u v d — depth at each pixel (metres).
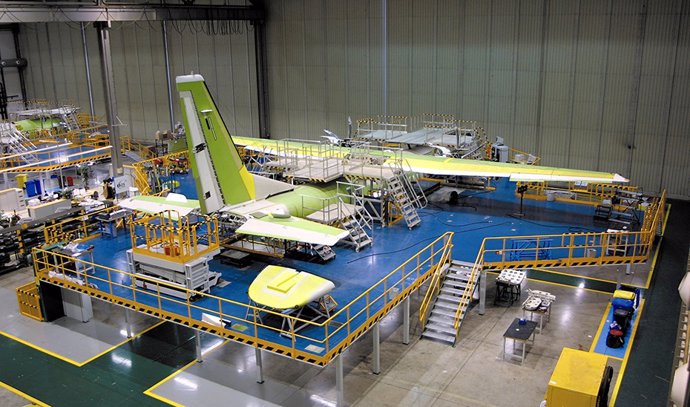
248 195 25.42
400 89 47.12
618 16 37.78
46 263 25.80
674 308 26.36
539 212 34.62
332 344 19.48
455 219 33.09
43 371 22.84
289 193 27.50
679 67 36.75
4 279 31.53
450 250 26.94
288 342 19.77
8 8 32.12
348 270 25.62
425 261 24.73
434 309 25.38
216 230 24.50
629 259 26.12
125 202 27.38
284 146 39.44
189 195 41.19
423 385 21.27
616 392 20.48
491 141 44.28
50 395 21.33
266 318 21.67
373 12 46.53
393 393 20.81
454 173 32.88
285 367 22.70
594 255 27.05
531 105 42.22
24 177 38.66
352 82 49.12
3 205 34.09
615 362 22.36
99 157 48.09
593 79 39.62
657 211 30.39
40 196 37.56
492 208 35.34
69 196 37.28
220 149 23.73
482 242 28.86
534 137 42.75
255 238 28.28
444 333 24.66
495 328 25.27
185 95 22.02
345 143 42.28
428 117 46.50
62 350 24.31
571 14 39.19
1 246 32.50
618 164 40.41
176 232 26.02
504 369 22.19
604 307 26.77
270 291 20.41
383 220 31.47
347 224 28.19
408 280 24.23
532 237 26.53
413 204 35.94
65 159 43.59
